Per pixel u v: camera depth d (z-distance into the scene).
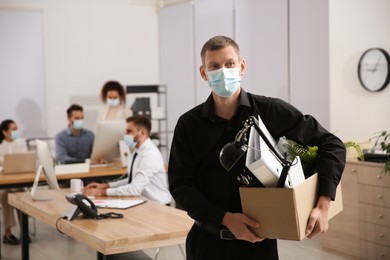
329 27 5.85
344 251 4.99
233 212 1.98
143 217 3.43
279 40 6.65
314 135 1.91
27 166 5.54
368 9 5.56
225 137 1.98
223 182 1.97
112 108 6.95
